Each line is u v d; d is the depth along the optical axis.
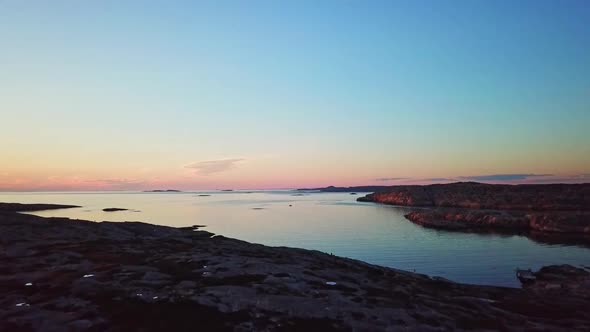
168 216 174.25
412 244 96.38
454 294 39.94
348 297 27.72
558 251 87.19
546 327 28.08
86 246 42.97
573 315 34.53
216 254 42.06
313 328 20.92
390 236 110.19
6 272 30.28
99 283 26.73
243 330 19.86
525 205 182.38
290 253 51.34
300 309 23.56
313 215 181.00
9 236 47.28
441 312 28.12
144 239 53.47
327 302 25.56
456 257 79.56
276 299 24.83
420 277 48.25
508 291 45.28
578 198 178.25
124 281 27.61
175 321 20.34
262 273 32.25
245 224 141.38
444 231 120.94
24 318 19.97
